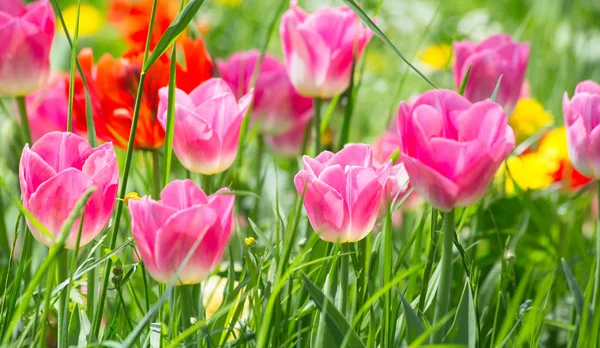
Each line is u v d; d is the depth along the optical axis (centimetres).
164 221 120
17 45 141
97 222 124
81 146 126
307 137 168
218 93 137
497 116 119
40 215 122
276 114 164
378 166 126
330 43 149
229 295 128
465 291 123
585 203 159
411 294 130
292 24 147
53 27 144
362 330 129
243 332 125
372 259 133
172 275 121
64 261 126
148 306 128
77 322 127
